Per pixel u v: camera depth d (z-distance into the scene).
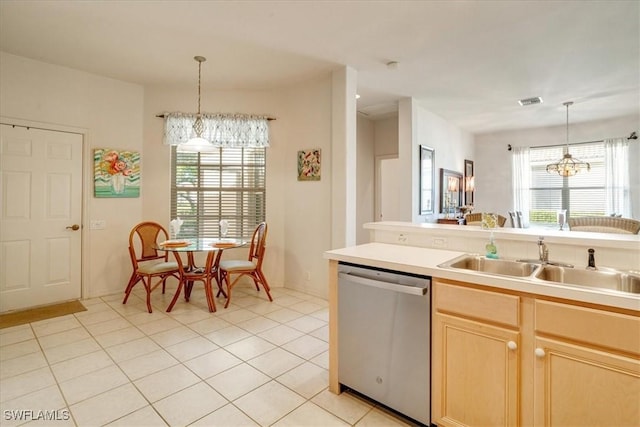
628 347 1.17
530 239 1.91
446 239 2.26
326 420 1.81
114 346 2.67
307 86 4.18
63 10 2.61
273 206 4.47
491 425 1.50
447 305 1.60
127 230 4.18
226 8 2.58
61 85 3.68
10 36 3.03
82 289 3.88
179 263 3.52
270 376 2.25
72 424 1.75
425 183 5.39
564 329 1.30
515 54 3.42
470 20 2.76
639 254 1.63
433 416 1.67
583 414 1.27
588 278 1.69
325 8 2.58
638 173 5.91
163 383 2.15
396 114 5.84
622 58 3.52
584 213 6.47
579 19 2.74
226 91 4.43
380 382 1.85
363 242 5.99
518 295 1.42
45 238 3.62
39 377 2.20
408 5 2.53
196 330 3.01
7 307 3.40
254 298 4.00
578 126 6.52
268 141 4.42
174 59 3.52
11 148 3.39
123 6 2.56
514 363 1.42
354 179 3.83
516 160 7.17
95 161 3.92
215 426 1.75
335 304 2.07
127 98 4.17
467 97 4.89
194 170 4.45
